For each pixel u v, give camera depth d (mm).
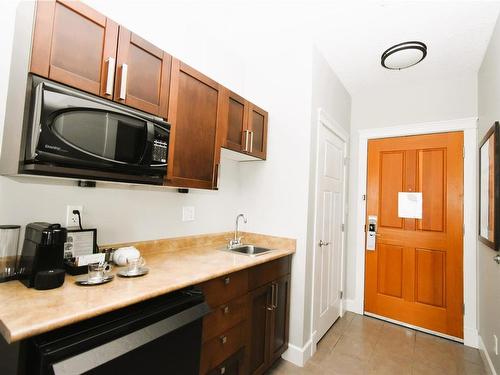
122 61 1243
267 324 1795
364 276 2982
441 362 2084
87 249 1353
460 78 2627
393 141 2916
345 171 3004
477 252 2422
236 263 1570
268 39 2227
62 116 1012
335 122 2639
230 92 1907
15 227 1139
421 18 1879
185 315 1131
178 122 1520
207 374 1326
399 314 2756
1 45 1153
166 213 1865
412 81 2797
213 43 2199
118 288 1082
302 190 2137
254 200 2402
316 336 2246
